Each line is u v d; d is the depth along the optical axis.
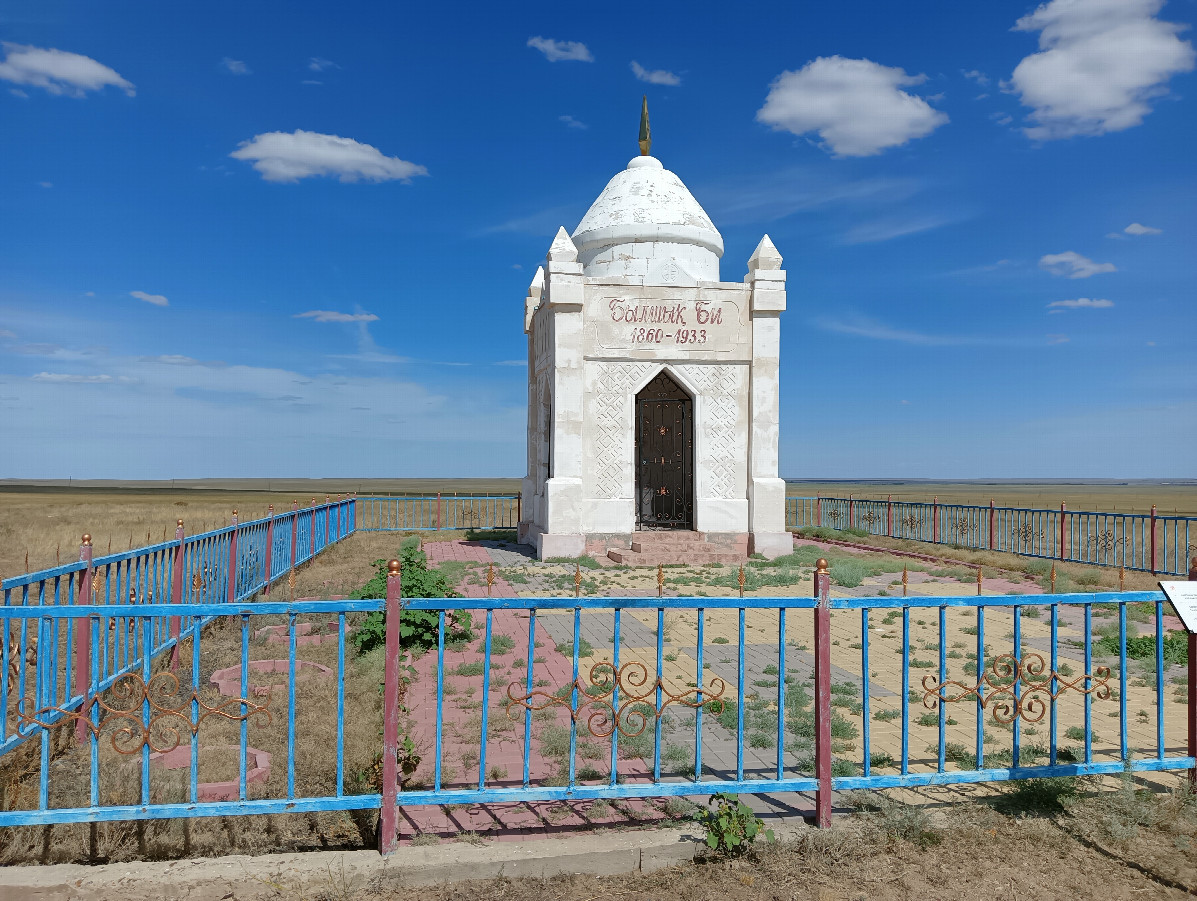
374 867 4.04
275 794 4.90
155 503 48.41
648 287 18.16
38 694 5.80
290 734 4.25
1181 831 4.59
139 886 3.87
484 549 20.64
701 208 20.62
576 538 17.75
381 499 27.48
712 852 4.29
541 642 9.68
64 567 5.99
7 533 22.08
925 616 11.66
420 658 8.62
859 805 4.89
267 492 101.38
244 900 3.87
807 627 10.81
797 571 15.77
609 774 5.39
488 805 4.86
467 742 6.01
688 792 4.52
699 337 18.28
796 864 4.19
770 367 18.44
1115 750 6.04
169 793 4.88
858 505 24.31
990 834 4.53
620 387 18.17
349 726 6.22
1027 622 11.16
